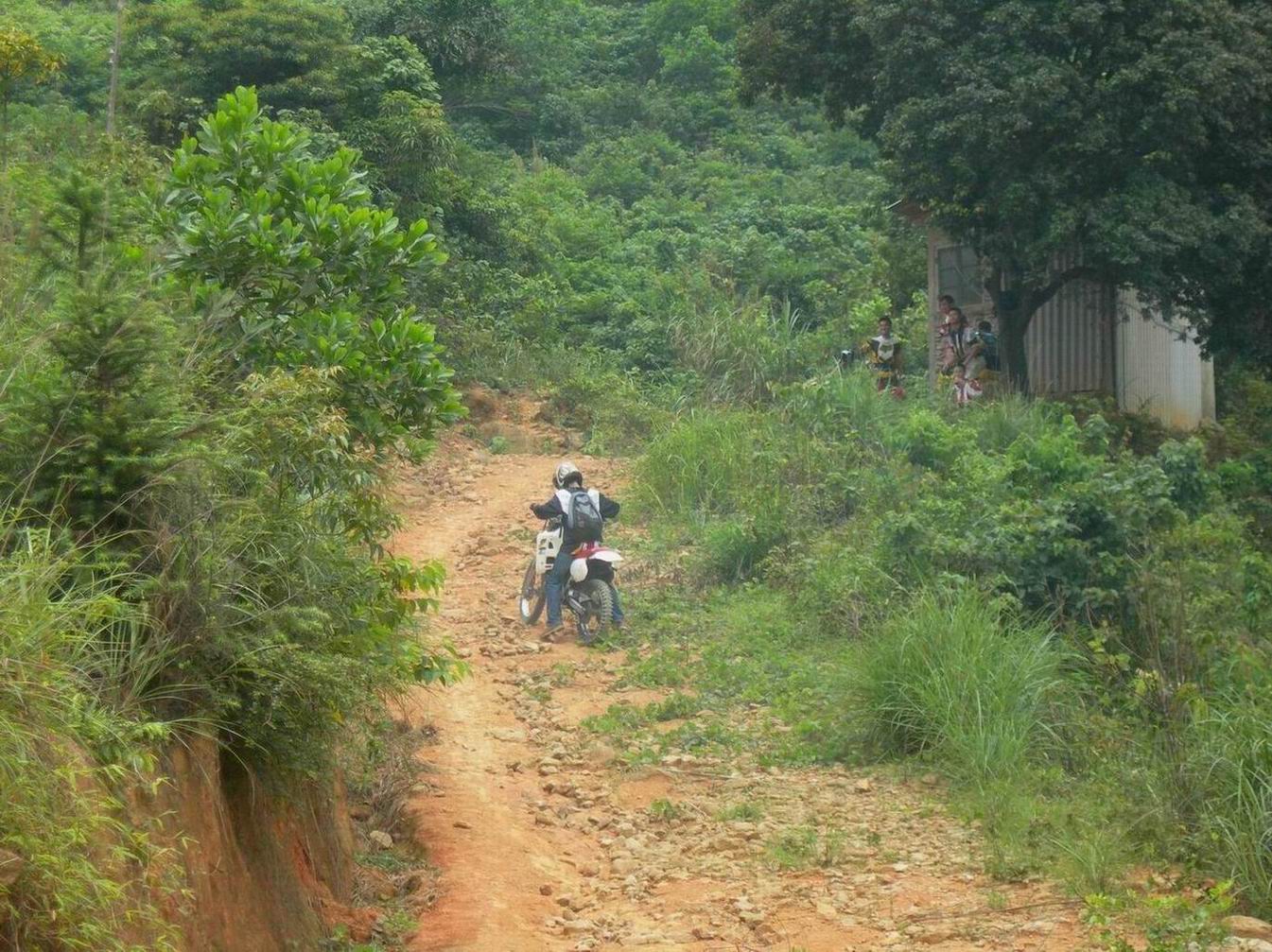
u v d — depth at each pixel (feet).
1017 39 61.21
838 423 58.59
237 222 24.85
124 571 16.42
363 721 22.22
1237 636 34.88
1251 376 83.71
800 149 139.23
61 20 107.24
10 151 24.73
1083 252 64.80
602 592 42.65
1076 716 31.42
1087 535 39.88
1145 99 59.72
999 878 24.36
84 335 16.58
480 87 128.57
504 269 87.04
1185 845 24.32
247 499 17.67
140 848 14.03
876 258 101.19
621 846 27.61
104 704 15.05
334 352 24.00
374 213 26.35
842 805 29.25
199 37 81.82
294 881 19.75
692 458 57.26
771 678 37.91
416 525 55.36
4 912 12.15
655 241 105.19
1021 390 67.41
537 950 21.94
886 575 40.24
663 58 153.17
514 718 36.19
